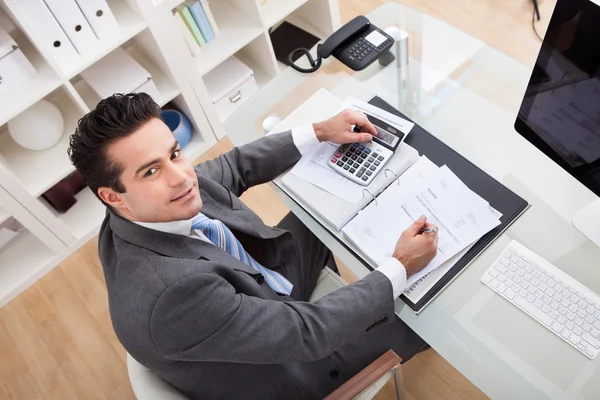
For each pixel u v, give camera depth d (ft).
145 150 2.97
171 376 3.41
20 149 6.64
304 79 5.09
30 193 6.25
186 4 6.51
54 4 5.30
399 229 3.78
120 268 3.26
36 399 6.13
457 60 4.88
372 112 4.40
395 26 5.29
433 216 3.76
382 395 5.46
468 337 3.41
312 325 3.43
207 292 3.10
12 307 6.87
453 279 3.58
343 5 8.46
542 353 3.27
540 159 4.03
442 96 4.61
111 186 3.05
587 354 3.22
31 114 6.13
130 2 5.88
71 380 6.21
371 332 4.13
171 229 3.41
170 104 7.55
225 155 4.50
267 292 3.83
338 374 4.02
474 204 3.75
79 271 7.03
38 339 6.56
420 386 5.40
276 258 4.37
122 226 3.32
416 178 3.96
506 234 3.71
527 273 3.51
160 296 3.01
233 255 3.92
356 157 4.15
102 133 2.88
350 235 3.84
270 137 4.41
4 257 7.15
